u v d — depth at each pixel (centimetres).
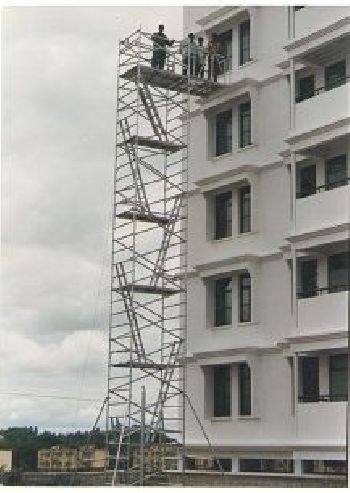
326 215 2984
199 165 3691
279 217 3312
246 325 3378
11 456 3950
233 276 3491
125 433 3228
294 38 3181
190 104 3759
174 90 3653
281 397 3197
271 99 3412
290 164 3266
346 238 2914
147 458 3419
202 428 3353
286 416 3167
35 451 3934
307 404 2917
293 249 3091
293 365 3155
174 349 3484
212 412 3497
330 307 2908
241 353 3316
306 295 3161
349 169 3089
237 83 3481
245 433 3309
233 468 3341
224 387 3497
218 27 3706
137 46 3503
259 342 3312
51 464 3750
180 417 3503
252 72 3509
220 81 3634
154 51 3553
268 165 3378
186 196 3656
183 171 3650
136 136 3466
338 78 3183
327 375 3036
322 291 3105
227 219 3584
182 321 3634
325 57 3181
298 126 3136
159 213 3519
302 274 3216
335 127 2998
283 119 3347
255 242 3397
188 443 3491
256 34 3506
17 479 3553
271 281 3312
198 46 3622
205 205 3634
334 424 2817
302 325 3000
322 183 3172
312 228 3027
